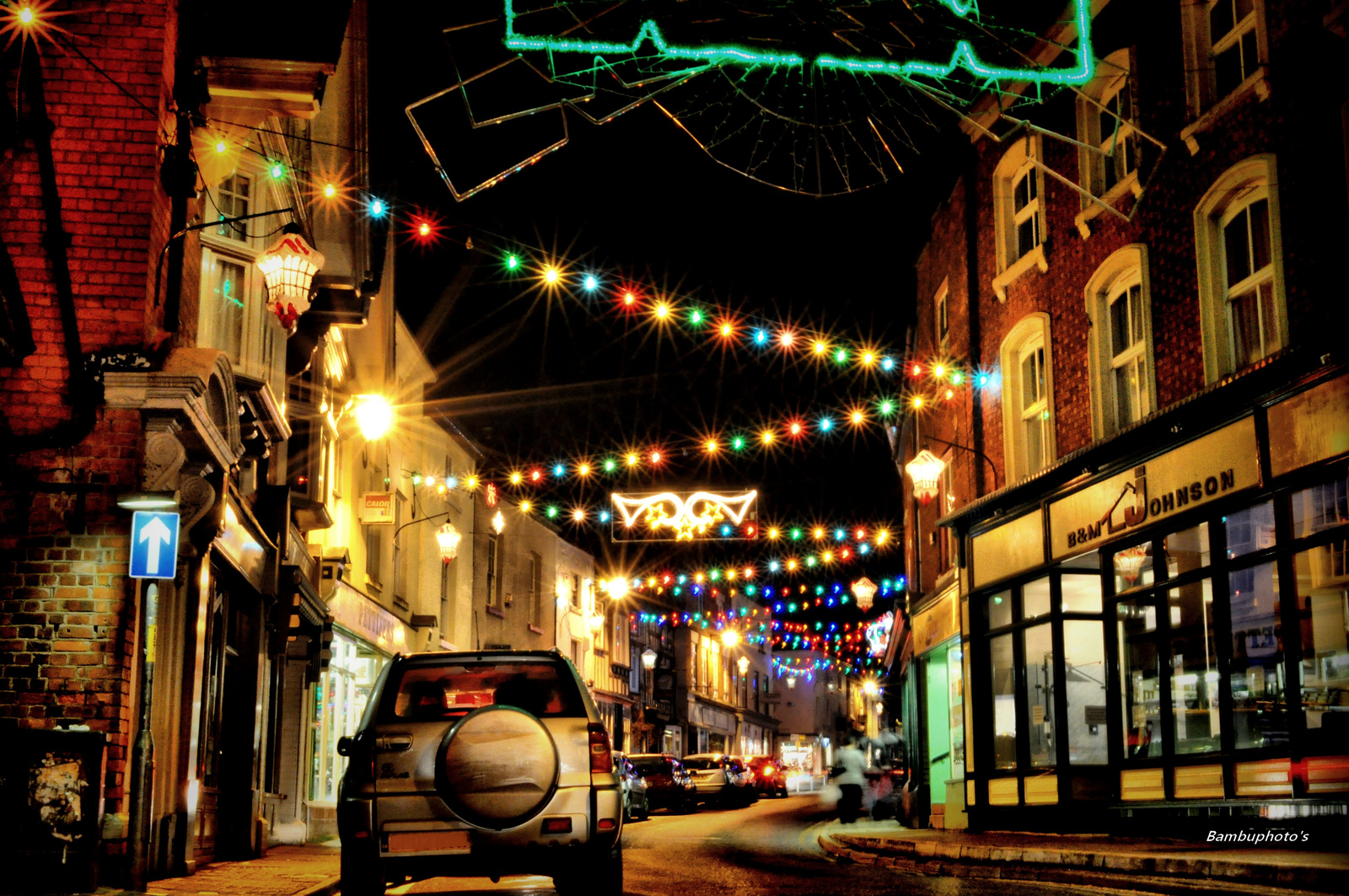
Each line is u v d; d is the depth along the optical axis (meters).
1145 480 14.52
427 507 28.69
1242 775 12.59
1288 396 11.95
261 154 13.40
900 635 27.73
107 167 10.55
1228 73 13.67
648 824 24.41
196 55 11.30
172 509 9.53
